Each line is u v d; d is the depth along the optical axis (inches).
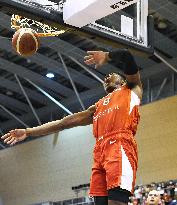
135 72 136.5
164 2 641.0
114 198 126.2
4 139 156.9
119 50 134.8
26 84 942.4
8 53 812.0
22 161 949.2
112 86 149.2
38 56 817.5
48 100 980.6
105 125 137.4
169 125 705.0
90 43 740.7
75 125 153.8
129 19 342.0
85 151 824.3
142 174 726.5
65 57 822.5
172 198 578.2
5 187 981.2
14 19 349.4
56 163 876.0
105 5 268.7
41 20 310.7
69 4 296.4
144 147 733.9
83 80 887.7
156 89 840.9
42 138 916.0
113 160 130.0
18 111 1045.2
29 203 917.2
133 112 137.8
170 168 687.1
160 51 767.1
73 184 832.9
